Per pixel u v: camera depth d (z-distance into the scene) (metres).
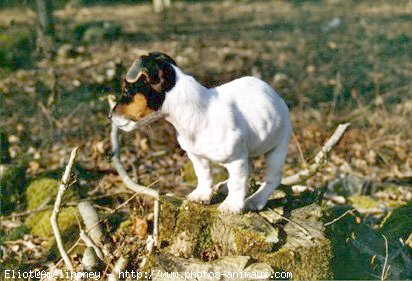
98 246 1.27
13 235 1.48
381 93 2.85
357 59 3.60
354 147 2.13
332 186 1.81
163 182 1.76
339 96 2.79
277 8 6.20
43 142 2.06
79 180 1.69
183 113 1.03
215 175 1.68
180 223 1.14
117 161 1.32
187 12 6.02
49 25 3.34
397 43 4.03
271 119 1.09
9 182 1.64
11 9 4.09
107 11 5.99
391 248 1.33
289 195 1.25
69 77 2.90
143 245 1.22
